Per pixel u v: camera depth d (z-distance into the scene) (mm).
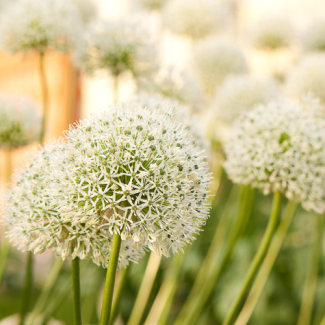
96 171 615
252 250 1304
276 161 760
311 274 1156
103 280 1203
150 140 610
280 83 1591
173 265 1121
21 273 1783
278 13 1812
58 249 628
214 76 1426
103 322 600
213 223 1565
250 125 799
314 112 812
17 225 651
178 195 608
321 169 759
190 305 1104
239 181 815
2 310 1518
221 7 1731
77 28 1089
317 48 1601
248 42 1835
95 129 620
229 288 1354
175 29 1649
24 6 1010
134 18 1155
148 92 1081
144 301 996
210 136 1262
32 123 1055
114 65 1097
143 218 613
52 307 903
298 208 1437
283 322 1303
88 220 612
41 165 638
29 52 1083
